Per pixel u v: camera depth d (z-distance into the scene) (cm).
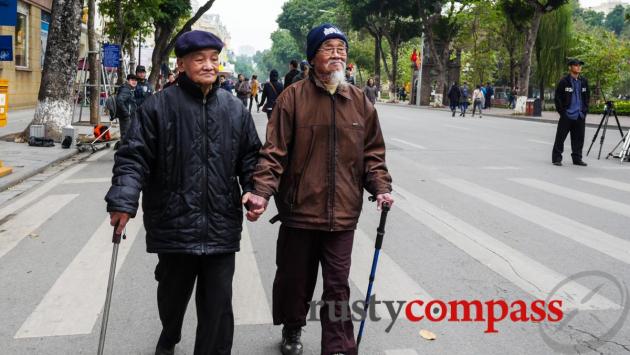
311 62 310
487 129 1955
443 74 4488
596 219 665
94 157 1174
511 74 4816
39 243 566
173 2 2447
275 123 308
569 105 1056
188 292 306
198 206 282
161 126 280
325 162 307
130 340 358
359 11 5184
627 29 10100
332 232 309
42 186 860
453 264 504
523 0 3262
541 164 1087
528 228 623
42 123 1302
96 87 1791
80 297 426
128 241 573
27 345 351
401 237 588
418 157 1167
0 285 451
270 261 512
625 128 2172
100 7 2162
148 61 3388
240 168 304
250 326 378
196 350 293
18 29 2394
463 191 818
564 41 4297
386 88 8812
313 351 345
